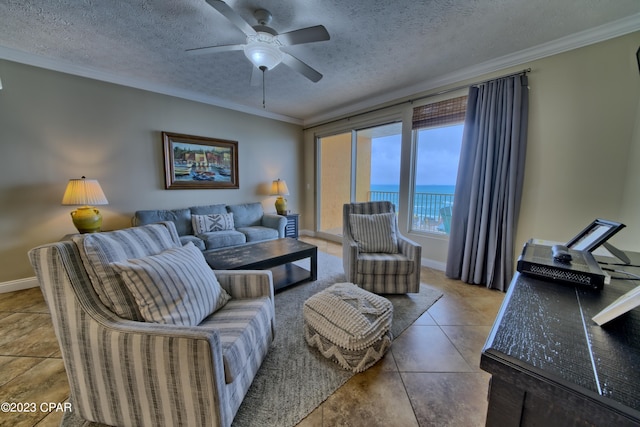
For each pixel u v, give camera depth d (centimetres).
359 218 274
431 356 162
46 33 212
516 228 251
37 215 265
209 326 126
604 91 202
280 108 424
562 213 227
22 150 254
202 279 136
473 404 127
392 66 267
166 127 344
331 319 157
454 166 311
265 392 132
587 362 52
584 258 109
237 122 414
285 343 172
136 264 115
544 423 49
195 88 338
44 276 105
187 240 306
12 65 244
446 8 179
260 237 369
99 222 269
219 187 399
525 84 234
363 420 118
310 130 498
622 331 64
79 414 113
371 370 149
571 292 89
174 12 185
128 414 105
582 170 216
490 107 252
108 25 201
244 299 156
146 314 111
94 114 290
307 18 191
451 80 289
